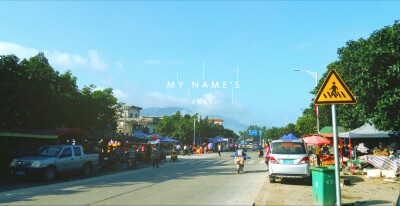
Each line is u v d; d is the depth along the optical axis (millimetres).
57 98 19859
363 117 13305
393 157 14812
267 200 8789
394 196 9461
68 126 22656
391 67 11180
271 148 12812
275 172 12211
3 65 16312
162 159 27094
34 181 13992
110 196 9469
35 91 18062
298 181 13320
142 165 24016
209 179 14227
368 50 11961
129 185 12164
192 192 10258
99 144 24812
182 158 34406
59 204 8234
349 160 17406
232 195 9656
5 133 15273
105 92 25875
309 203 8336
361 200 8805
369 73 12016
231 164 24578
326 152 22453
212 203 8344
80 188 11500
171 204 8195
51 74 20875
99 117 24828
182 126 54344
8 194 10266
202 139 63406
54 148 15312
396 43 11438
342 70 16094
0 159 16547
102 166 19438
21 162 13641
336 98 6426
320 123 29297
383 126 12383
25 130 16484
